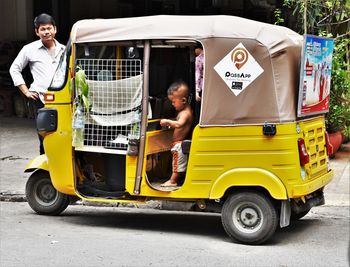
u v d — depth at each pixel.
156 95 8.04
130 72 7.86
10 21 18.28
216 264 6.68
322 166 8.09
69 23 18.72
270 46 7.17
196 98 7.55
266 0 18.45
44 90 9.25
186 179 7.45
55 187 8.34
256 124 7.18
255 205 7.29
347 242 7.57
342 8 12.38
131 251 7.14
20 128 15.76
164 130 7.96
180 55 8.02
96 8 19.08
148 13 19.17
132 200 7.89
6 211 9.33
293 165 7.13
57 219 8.79
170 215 9.13
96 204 9.71
